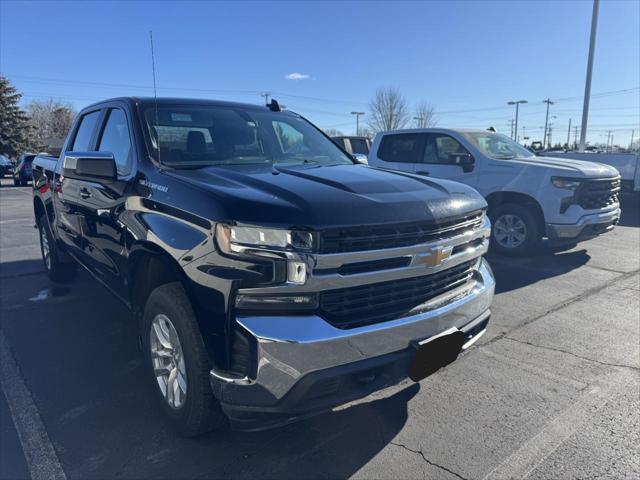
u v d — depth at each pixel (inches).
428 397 134.5
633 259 295.9
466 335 121.7
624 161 526.6
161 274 121.4
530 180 287.6
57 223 203.0
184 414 109.0
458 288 120.2
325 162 152.8
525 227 292.5
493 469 105.0
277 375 91.2
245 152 146.5
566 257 301.7
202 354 102.3
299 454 110.1
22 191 913.5
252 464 106.5
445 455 109.7
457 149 322.3
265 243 91.0
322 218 92.5
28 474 102.7
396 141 357.1
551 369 151.5
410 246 102.5
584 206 279.0
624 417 124.8
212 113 156.0
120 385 139.3
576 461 107.6
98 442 113.3
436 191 118.0
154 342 120.3
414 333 104.2
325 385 94.7
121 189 133.1
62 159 196.1
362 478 102.4
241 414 95.6
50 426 119.6
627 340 173.9
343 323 96.3
